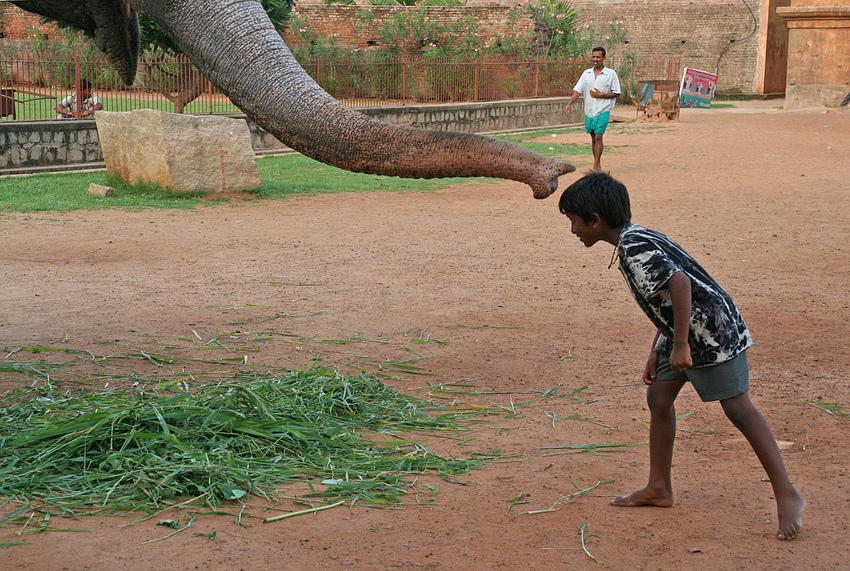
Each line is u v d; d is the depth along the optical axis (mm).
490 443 4750
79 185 15273
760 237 10945
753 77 41500
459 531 3672
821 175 16938
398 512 3869
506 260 9742
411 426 4984
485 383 5781
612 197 3668
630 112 35031
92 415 4637
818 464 4418
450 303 7867
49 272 8969
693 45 41875
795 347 6523
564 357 6332
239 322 7203
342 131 3814
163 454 4328
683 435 4898
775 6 41344
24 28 31422
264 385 5301
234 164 14742
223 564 3373
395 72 25031
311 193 15164
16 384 5645
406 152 3715
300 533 3648
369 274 9008
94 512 3820
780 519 3607
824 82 33531
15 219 12047
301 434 4598
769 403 5355
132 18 4879
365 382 5535
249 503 3953
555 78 30906
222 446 4445
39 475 4164
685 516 3832
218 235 11164
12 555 3432
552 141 24375
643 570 3328
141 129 14352
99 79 19375
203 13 4105
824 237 10945
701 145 22609
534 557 3436
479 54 32438
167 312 7504
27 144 16953
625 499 3945
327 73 24078
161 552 3467
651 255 3566
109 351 6391
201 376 5789
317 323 7195
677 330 3545
